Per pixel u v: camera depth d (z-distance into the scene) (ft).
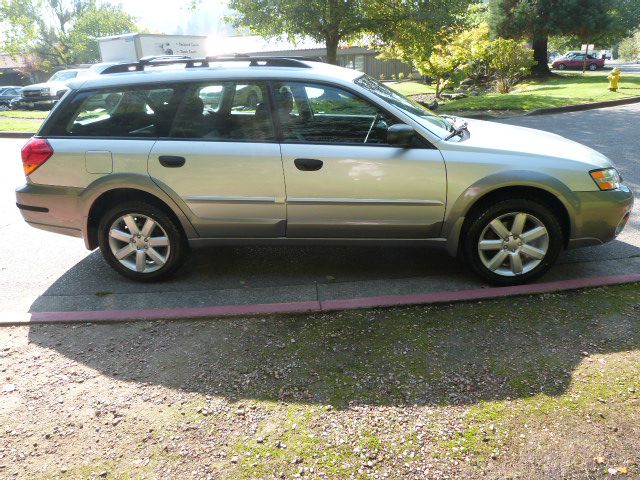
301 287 13.70
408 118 12.76
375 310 12.10
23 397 9.60
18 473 7.83
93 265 16.01
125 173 13.17
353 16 53.31
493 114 46.73
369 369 9.89
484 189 12.35
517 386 9.16
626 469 7.36
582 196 12.36
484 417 8.48
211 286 14.05
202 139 13.15
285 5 52.60
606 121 38.06
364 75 14.88
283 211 13.10
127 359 10.70
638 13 96.43
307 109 12.96
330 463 7.73
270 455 7.95
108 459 8.04
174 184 13.12
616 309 11.50
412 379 9.52
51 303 13.37
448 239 13.03
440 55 69.87
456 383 9.34
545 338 10.56
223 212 13.26
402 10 52.47
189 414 8.95
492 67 73.87
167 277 14.32
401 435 8.21
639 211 18.07
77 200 13.55
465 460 7.67
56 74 81.46
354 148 12.70
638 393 8.80
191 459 7.96
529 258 12.94
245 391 9.47
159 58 14.80
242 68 13.37
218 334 11.47
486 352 10.19
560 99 51.11
